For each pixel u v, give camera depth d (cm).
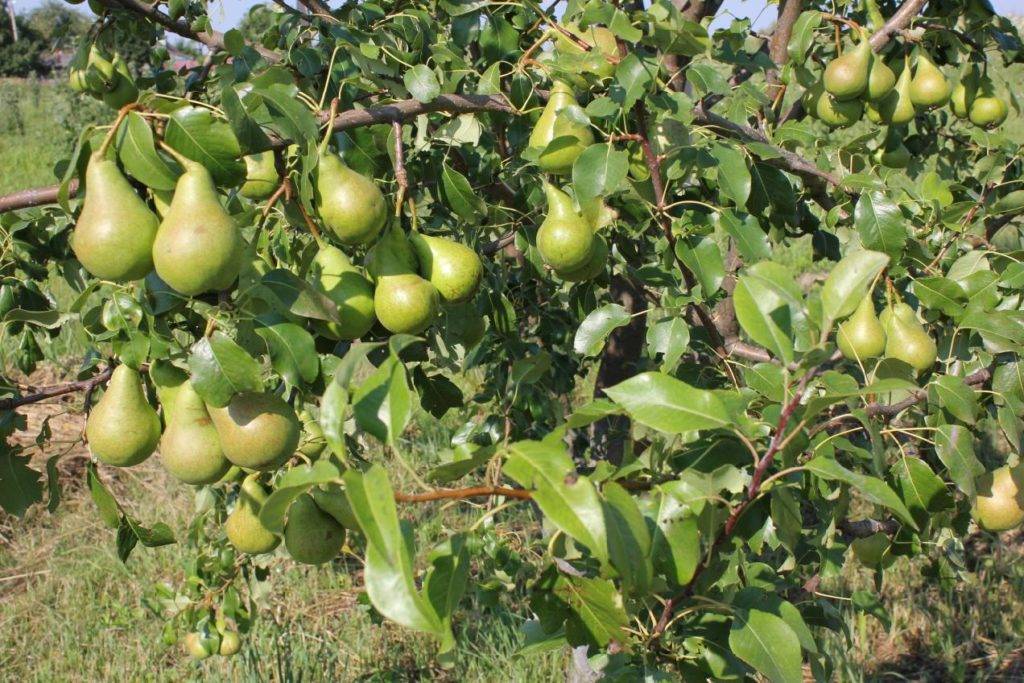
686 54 216
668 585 187
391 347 142
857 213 236
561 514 128
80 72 239
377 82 228
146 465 746
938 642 528
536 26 262
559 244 218
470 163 280
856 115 303
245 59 241
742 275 169
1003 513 246
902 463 214
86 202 158
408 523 139
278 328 160
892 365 208
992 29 328
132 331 171
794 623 180
